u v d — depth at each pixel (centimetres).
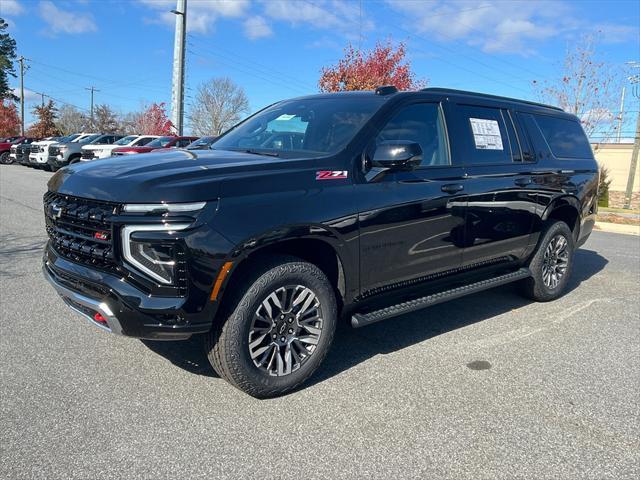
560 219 589
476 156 458
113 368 372
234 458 274
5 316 463
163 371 370
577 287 648
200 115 6669
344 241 351
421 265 411
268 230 313
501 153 488
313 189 339
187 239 291
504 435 305
